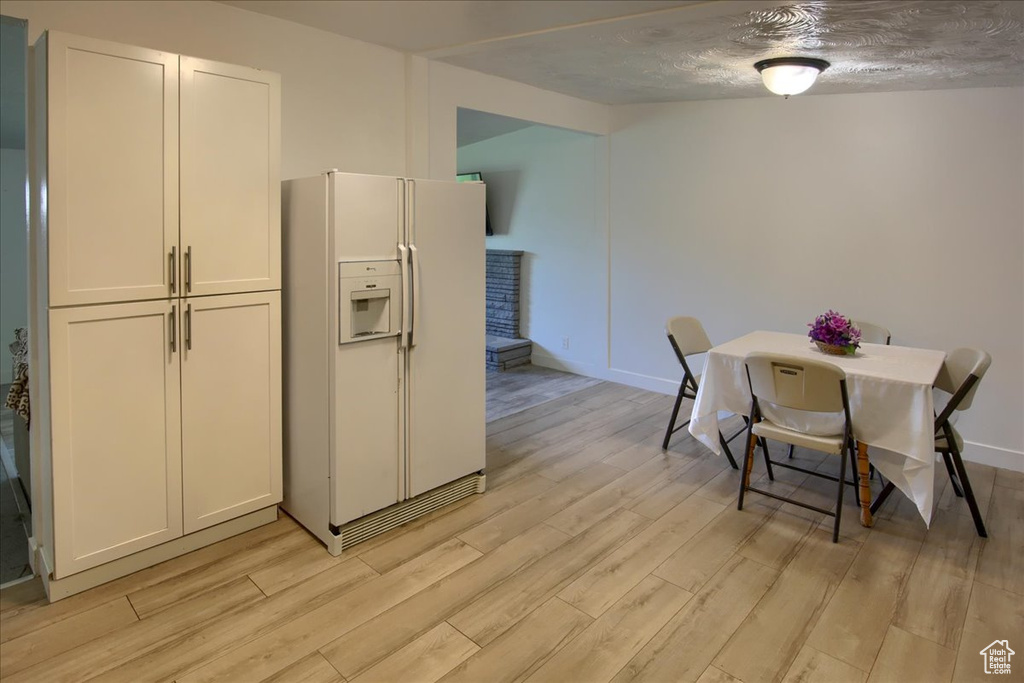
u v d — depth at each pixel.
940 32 2.41
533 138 6.07
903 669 2.02
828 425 2.99
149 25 2.66
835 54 2.93
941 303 3.89
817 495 3.34
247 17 2.97
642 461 3.83
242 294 2.69
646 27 2.78
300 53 3.19
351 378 2.71
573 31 3.01
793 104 4.38
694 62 3.39
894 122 3.96
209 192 2.54
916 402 2.75
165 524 2.58
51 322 2.19
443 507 3.19
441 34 3.27
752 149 4.62
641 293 5.44
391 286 2.81
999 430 3.74
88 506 2.35
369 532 2.86
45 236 2.20
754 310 4.75
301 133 3.24
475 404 3.27
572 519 3.06
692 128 4.93
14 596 2.39
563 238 5.98
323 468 2.76
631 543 2.83
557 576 2.56
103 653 2.08
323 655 2.08
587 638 2.18
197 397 2.61
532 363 6.46
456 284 3.11
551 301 6.19
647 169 5.25
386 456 2.88
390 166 3.69
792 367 2.83
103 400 2.35
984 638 2.17
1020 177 3.54
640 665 2.04
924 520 2.77
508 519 3.06
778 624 2.25
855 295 4.24
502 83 4.34
